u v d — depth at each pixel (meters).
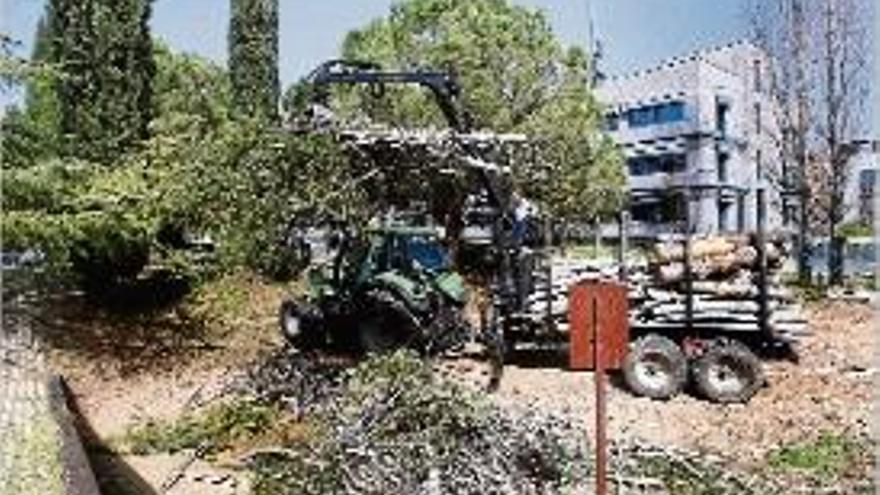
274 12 29.36
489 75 27.00
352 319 16.92
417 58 26.94
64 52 23.98
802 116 32.44
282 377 14.68
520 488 9.55
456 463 9.45
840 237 30.17
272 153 16.02
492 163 15.57
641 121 61.56
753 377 14.10
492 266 19.31
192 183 17.45
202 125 21.92
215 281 22.72
